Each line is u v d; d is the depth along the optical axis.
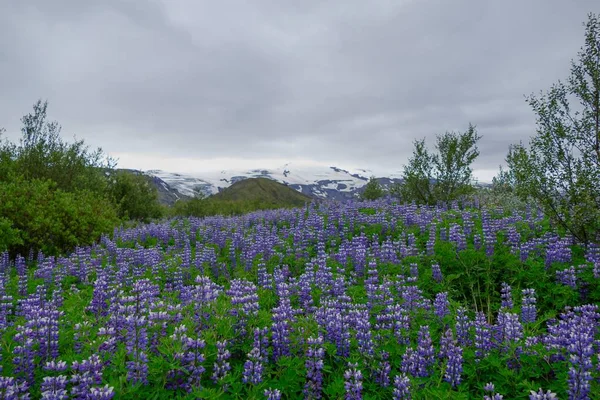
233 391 5.62
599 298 10.53
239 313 7.30
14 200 19.89
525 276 12.02
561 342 6.70
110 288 9.63
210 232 21.69
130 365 5.46
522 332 7.46
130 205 41.66
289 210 29.17
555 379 6.39
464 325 7.64
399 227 19.02
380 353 6.86
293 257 15.51
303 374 6.05
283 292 8.59
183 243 21.33
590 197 13.12
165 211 51.12
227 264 15.41
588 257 12.16
